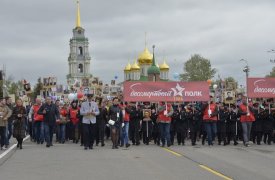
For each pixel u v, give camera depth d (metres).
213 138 23.52
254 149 20.09
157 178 12.08
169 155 17.53
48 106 21.92
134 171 13.32
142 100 25.52
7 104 21.98
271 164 14.94
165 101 25.48
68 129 27.05
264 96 25.42
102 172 13.15
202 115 22.45
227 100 32.19
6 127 20.78
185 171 13.30
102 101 22.78
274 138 24.08
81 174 12.82
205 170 13.51
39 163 15.27
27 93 38.91
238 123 23.92
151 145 22.91
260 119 23.03
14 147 21.72
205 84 25.77
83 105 20.44
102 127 22.22
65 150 19.89
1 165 14.87
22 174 12.91
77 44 151.38
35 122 24.48
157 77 99.44
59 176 12.51
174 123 22.94
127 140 21.72
